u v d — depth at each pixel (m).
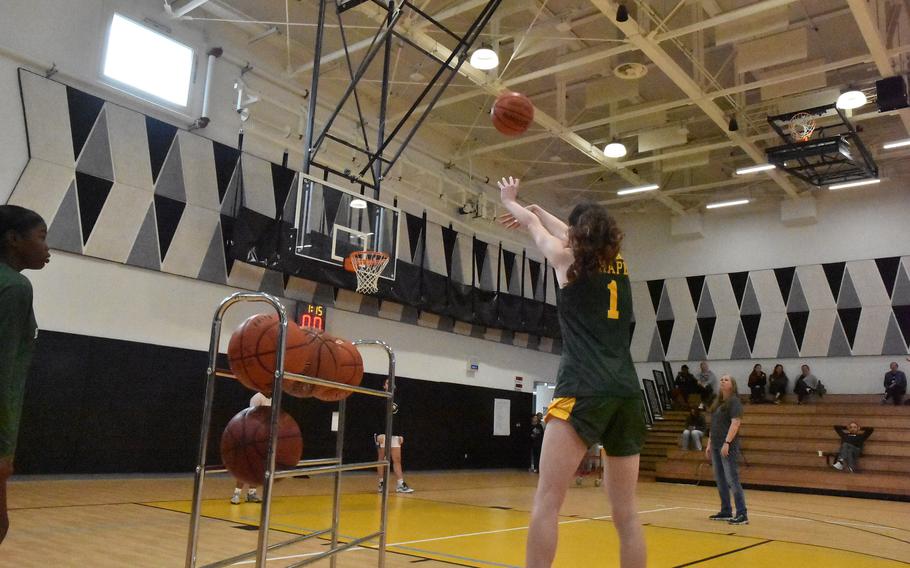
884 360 16.97
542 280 18.81
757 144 15.97
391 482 11.94
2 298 2.30
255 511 7.10
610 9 10.28
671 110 14.82
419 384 14.97
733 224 19.52
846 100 10.77
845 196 18.05
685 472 14.78
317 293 13.08
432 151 15.93
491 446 16.66
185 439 10.74
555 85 14.24
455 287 15.80
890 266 17.23
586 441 2.44
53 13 9.79
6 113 9.27
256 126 12.31
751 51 11.63
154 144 10.82
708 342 19.28
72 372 9.62
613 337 2.58
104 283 10.10
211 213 11.46
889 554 6.09
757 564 5.33
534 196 19.06
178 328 10.91
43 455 9.23
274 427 2.70
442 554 5.21
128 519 6.28
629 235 21.00
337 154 13.59
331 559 3.60
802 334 18.05
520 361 18.00
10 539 5.11
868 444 13.76
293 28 12.22
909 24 11.30
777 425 15.45
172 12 10.94
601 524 7.37
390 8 8.60
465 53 8.72
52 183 9.63
